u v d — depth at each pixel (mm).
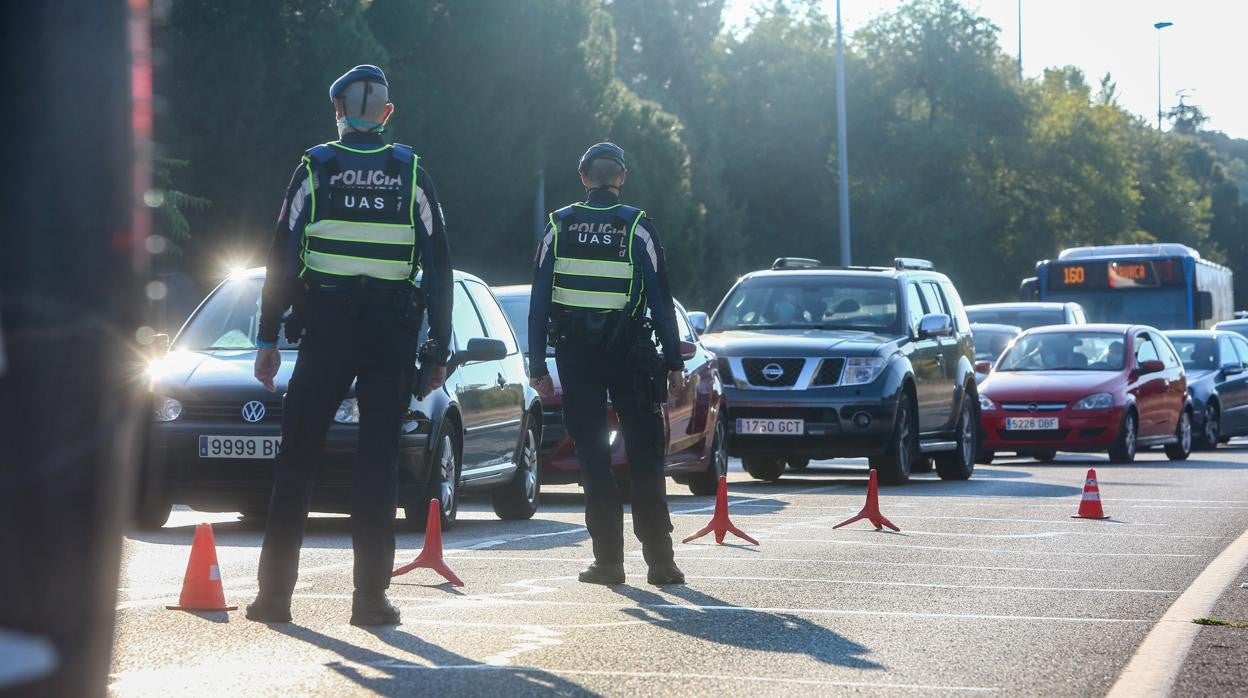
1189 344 37000
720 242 73375
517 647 7805
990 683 7020
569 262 10242
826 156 90625
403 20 46844
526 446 16469
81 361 2678
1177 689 6848
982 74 87375
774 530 14531
